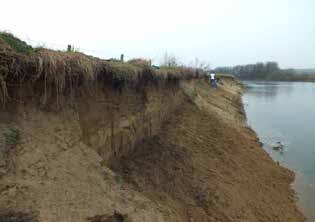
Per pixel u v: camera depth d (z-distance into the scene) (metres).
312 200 10.75
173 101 13.55
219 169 9.77
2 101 4.31
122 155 7.50
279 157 15.69
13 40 4.71
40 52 5.02
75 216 4.26
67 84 5.56
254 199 8.97
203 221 6.76
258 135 20.27
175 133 10.95
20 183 4.00
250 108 33.44
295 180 12.57
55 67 5.12
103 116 6.69
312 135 20.78
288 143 18.45
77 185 4.73
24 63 4.60
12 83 4.51
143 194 6.30
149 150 8.62
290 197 10.66
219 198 7.88
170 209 6.34
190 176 8.30
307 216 9.61
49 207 4.09
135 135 8.30
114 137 7.10
